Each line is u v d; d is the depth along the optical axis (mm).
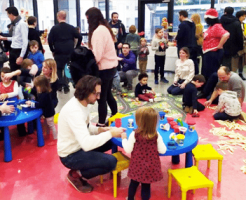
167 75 7363
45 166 2771
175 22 8336
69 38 5246
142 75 5066
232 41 5477
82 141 2156
